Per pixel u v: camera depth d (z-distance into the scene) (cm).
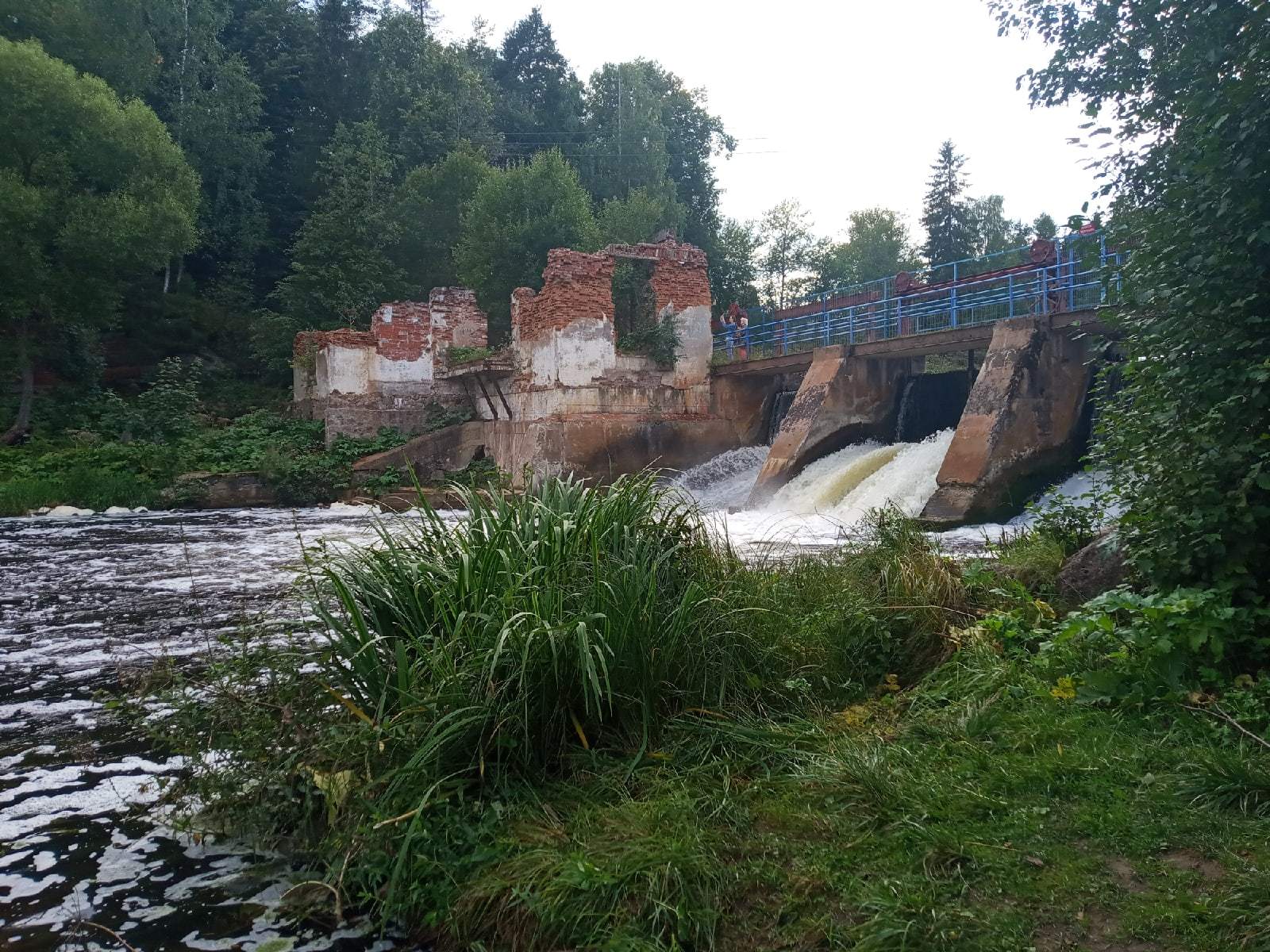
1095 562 580
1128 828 317
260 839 412
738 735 421
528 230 3444
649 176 4847
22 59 2811
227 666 442
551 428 2417
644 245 2605
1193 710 400
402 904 337
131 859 396
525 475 557
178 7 4244
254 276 4441
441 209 4091
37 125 2836
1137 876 291
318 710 414
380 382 3094
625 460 2461
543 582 437
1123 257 570
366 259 3728
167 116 4209
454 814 361
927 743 412
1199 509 455
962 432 1664
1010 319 1748
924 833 322
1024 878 294
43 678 705
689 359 2644
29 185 2855
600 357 2503
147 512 2334
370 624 454
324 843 379
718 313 4809
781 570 622
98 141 2948
